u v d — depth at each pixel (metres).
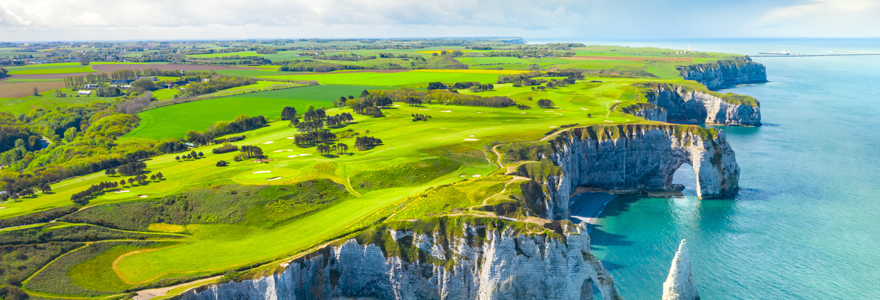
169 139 172.25
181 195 113.25
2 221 98.31
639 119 180.00
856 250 105.62
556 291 84.81
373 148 152.12
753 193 142.88
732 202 137.25
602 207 139.12
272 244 97.06
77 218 102.31
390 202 110.06
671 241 113.94
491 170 130.75
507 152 141.50
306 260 89.56
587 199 146.50
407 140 159.62
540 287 84.94
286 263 86.62
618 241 115.19
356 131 176.75
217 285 83.50
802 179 152.38
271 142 167.75
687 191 150.38
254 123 198.00
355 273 93.62
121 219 104.38
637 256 107.25
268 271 84.81
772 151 184.50
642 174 156.50
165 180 125.94
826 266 99.50
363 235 93.50
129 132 193.25
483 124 180.12
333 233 97.19
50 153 169.88
